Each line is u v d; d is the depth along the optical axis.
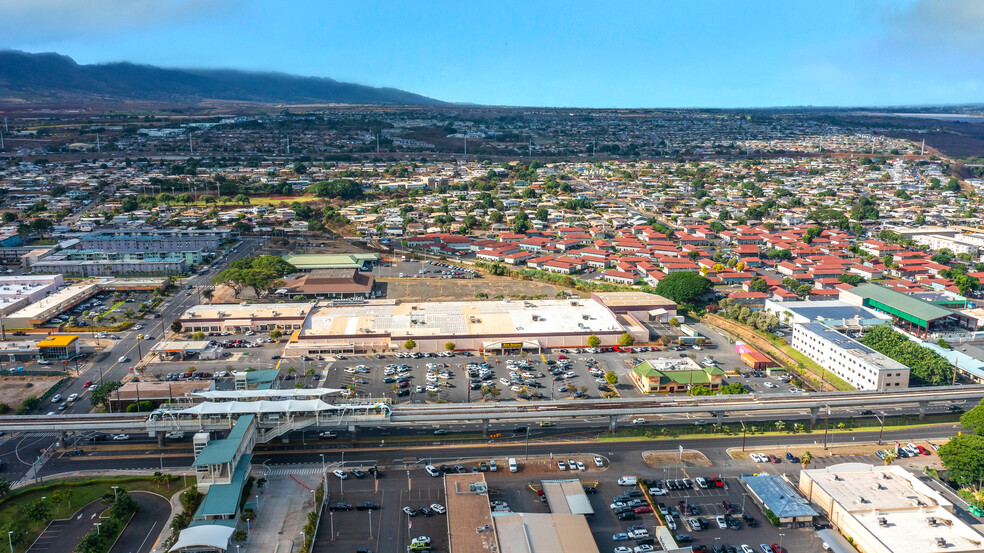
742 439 181.38
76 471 160.50
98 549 129.00
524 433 184.12
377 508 146.88
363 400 199.00
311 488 155.12
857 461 169.62
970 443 158.12
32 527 138.50
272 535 137.25
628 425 190.12
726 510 147.12
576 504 145.75
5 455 168.50
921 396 192.25
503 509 145.38
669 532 135.75
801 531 140.62
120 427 168.38
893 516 137.50
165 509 145.62
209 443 151.62
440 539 136.12
